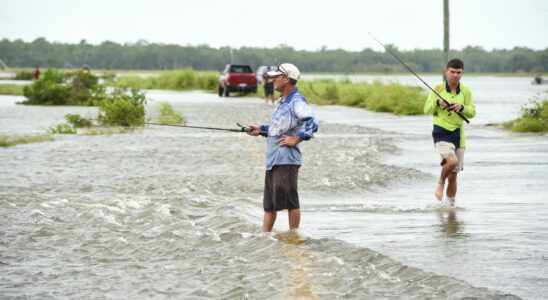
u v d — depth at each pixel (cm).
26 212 1808
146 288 1196
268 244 1428
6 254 1423
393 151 3269
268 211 1538
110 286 1213
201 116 5491
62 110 6331
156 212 1775
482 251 1363
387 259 1299
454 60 1858
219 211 1827
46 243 1507
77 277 1267
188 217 1788
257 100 8281
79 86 7481
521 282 1156
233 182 2327
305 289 1164
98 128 4494
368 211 1859
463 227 1602
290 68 1468
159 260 1371
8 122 4909
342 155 3022
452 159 1858
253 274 1255
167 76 13138
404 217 1753
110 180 2375
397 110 6006
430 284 1159
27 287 1214
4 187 2220
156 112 5828
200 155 3041
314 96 8006
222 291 1173
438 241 1459
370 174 2494
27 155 3033
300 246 1413
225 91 9225
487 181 2338
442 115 1880
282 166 1489
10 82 14038
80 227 1653
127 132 4197
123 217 1764
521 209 1830
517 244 1414
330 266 1276
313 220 1728
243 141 3653
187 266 1322
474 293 1099
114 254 1419
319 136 3953
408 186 2303
